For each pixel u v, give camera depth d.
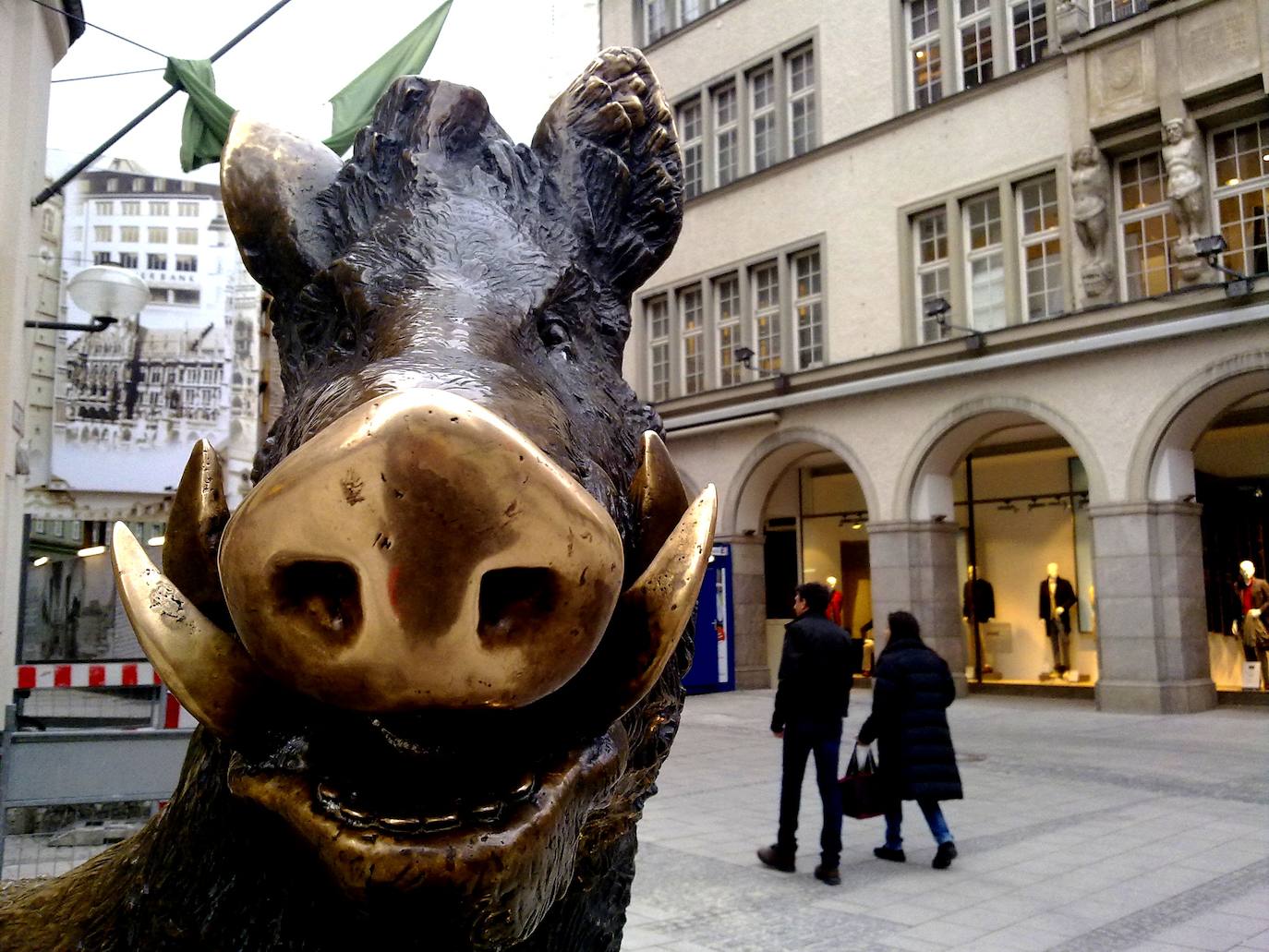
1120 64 12.82
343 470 0.62
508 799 0.85
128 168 13.37
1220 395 12.03
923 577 14.52
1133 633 12.12
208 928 1.05
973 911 4.77
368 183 1.31
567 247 1.36
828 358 15.87
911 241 15.09
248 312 13.66
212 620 1.11
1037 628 15.32
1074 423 12.88
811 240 16.22
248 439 13.52
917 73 15.51
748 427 16.62
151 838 1.20
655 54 19.16
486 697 0.70
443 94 1.33
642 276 1.53
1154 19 12.51
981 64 14.71
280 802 0.86
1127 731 10.55
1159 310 12.14
